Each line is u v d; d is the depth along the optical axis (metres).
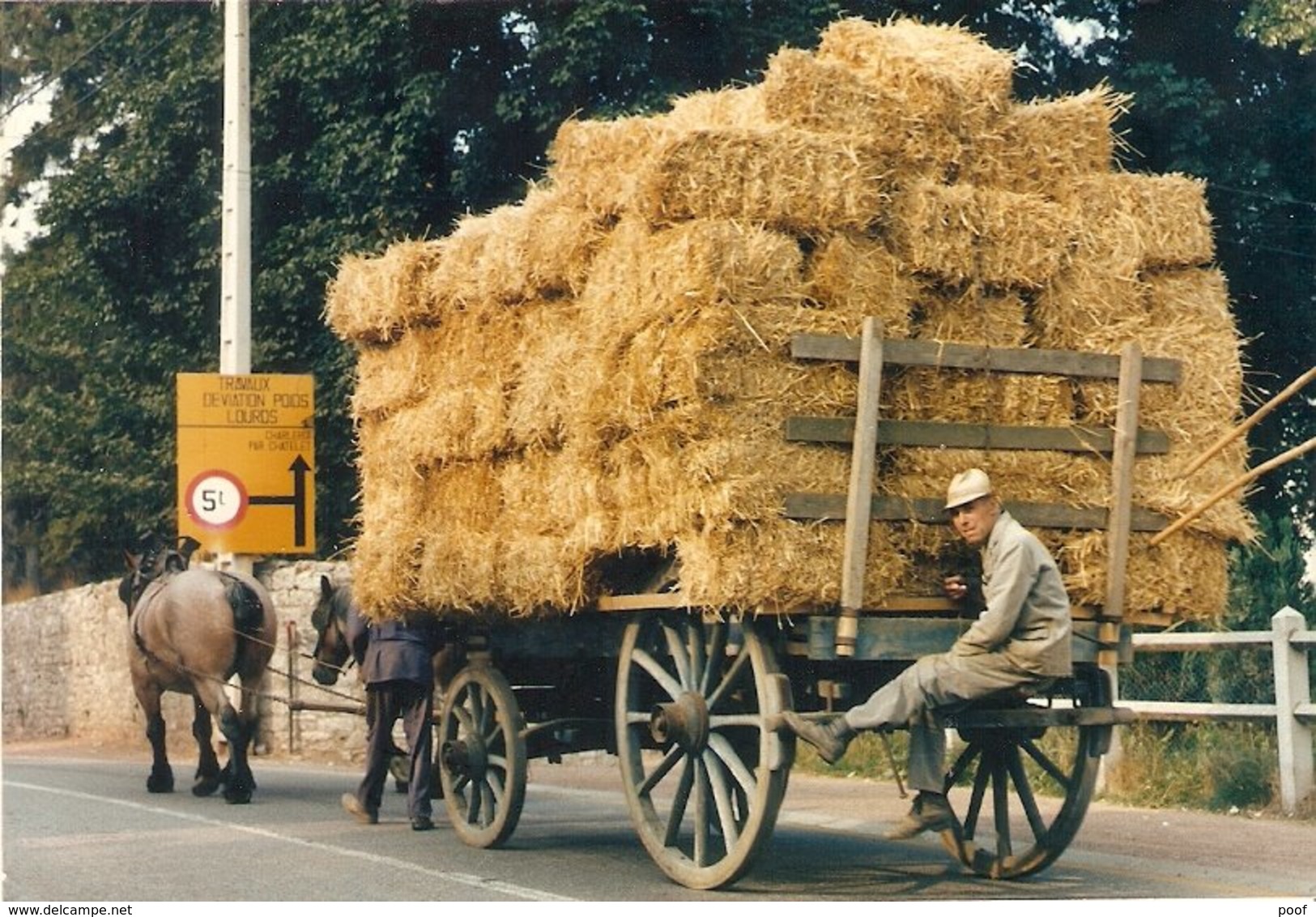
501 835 10.46
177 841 10.95
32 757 21.47
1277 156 19.66
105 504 24.19
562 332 9.16
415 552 10.44
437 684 12.52
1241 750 12.60
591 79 19.89
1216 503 8.86
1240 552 13.83
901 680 8.17
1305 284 19.97
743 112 8.70
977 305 8.52
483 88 20.45
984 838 10.98
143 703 14.45
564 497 8.98
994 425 8.48
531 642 10.34
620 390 8.35
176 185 22.52
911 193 8.35
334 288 11.09
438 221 20.94
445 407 10.04
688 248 8.00
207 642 13.76
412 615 10.79
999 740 9.22
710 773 8.79
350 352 21.06
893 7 19.56
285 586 19.11
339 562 19.08
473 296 9.87
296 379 17.48
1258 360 20.09
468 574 9.85
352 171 20.70
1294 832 11.02
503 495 9.73
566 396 8.98
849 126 8.35
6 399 24.62
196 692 14.06
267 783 15.57
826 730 8.26
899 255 8.35
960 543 8.47
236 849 10.54
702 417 7.95
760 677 8.34
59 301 23.41
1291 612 11.94
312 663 18.81
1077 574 8.62
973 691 8.06
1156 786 12.69
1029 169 8.80
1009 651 8.05
